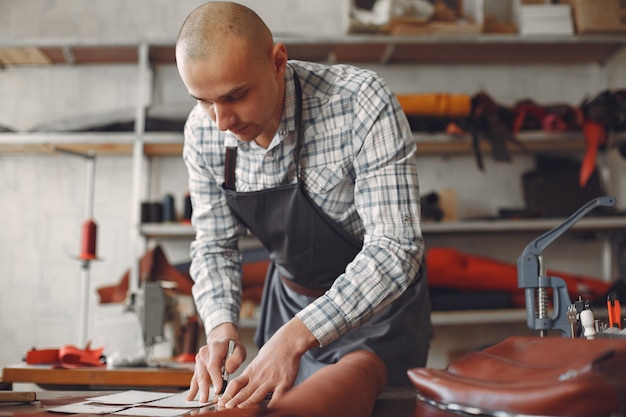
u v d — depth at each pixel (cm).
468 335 387
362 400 87
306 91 148
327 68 152
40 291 388
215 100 122
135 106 401
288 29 405
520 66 409
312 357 160
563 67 410
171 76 402
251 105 124
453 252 348
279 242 164
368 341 157
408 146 144
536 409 68
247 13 124
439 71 405
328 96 147
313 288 171
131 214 393
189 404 112
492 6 383
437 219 359
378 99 143
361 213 143
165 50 381
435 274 342
